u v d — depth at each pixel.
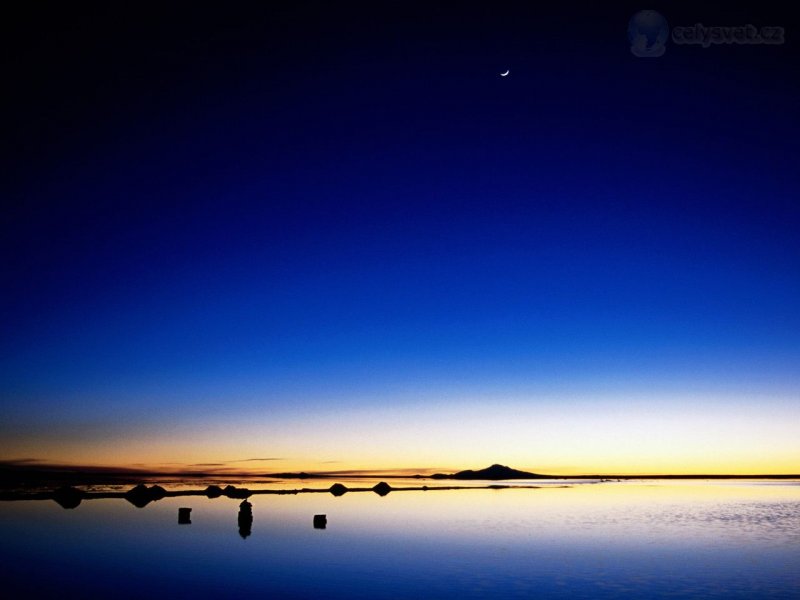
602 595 22.80
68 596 22.53
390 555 31.42
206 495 89.19
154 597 22.38
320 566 28.52
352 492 100.00
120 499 73.19
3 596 22.53
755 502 71.88
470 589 23.81
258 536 39.22
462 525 46.19
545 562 29.52
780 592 23.38
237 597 22.38
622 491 102.62
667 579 25.73
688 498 80.31
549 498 80.50
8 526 44.56
